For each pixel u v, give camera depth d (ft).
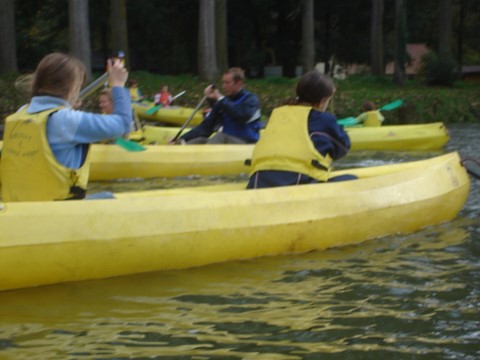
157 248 10.52
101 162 22.22
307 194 12.38
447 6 90.12
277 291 10.14
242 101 24.27
